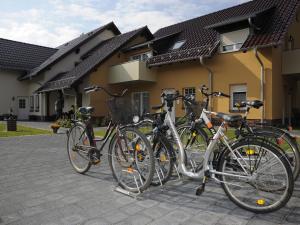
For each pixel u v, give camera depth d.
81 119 4.79
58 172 4.71
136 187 3.59
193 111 4.28
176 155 3.69
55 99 23.14
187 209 3.04
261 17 13.27
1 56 23.89
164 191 3.63
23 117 24.59
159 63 16.03
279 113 13.14
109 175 4.48
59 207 3.12
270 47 12.38
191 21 19.98
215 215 2.87
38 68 23.52
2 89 23.55
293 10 13.19
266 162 2.90
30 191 3.69
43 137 10.10
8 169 4.95
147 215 2.88
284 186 2.81
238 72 13.47
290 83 14.60
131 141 3.72
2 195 3.53
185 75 15.70
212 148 3.25
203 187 3.27
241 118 3.35
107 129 4.27
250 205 2.96
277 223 2.67
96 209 3.06
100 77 18.30
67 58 23.27
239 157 3.04
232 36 13.82
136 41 19.98
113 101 4.04
